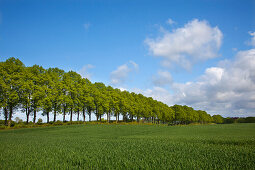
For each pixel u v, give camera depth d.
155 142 15.35
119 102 60.12
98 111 56.38
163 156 9.08
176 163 7.60
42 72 44.72
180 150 11.24
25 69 40.47
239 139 17.34
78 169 6.84
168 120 89.44
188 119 100.06
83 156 9.27
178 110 92.94
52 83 43.56
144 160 8.22
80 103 47.94
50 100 42.44
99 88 61.88
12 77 36.81
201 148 11.79
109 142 16.08
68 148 12.22
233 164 7.57
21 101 38.44
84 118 54.09
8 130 34.72
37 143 15.37
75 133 32.88
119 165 7.35
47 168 6.93
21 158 8.70
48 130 36.66
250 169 6.80
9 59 39.00
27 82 38.50
